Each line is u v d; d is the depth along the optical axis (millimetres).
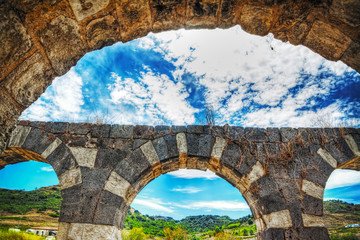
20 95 2055
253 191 5254
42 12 1887
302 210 4867
